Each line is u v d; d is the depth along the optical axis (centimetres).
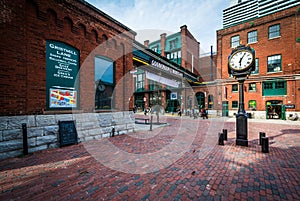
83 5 579
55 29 503
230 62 579
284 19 1648
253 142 603
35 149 448
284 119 1567
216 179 298
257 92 1755
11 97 406
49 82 493
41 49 472
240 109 565
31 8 450
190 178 302
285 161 396
